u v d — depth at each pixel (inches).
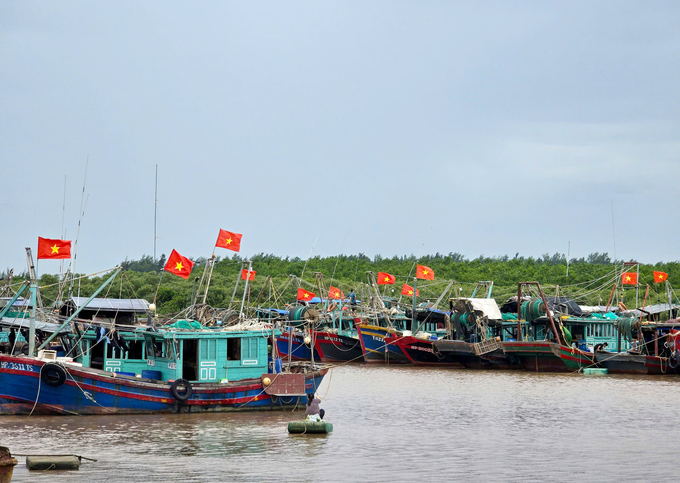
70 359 1673.2
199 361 1744.6
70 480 1120.8
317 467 1232.8
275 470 1206.3
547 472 1226.0
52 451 1317.7
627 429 1635.1
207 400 1722.4
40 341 2003.0
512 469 1243.8
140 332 1795.0
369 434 1539.1
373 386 2475.4
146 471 1183.6
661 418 1795.0
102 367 1894.7
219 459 1278.3
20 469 1186.0
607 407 1979.6
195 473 1176.8
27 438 1421.0
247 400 1754.4
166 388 1684.3
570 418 1786.4
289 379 1781.5
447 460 1305.4
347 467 1237.7
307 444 1418.6
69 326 1845.5
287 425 1584.6
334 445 1413.6
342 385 2507.4
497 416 1809.8
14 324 1744.6
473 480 1166.3
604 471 1235.2
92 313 1884.8
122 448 1350.9
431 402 2062.0
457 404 2022.6
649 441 1496.1
